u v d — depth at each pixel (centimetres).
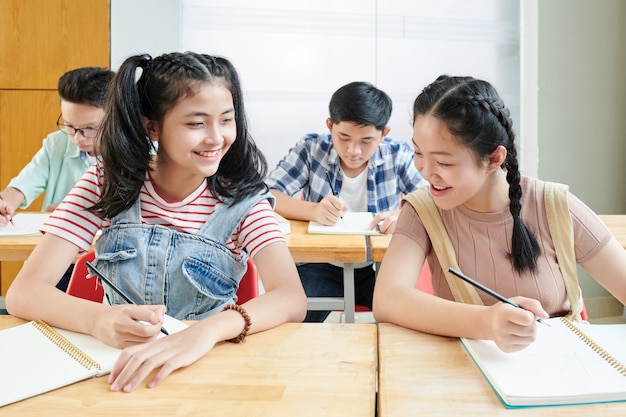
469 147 111
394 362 92
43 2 307
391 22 330
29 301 111
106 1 310
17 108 311
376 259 175
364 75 333
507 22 330
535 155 326
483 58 332
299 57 332
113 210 128
